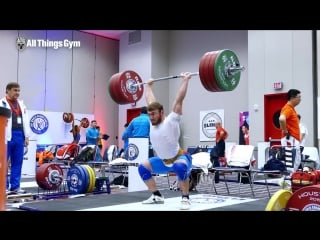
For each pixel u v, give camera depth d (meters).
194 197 4.82
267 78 9.31
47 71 12.46
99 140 10.78
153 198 4.20
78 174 5.10
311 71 8.59
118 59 14.28
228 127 10.97
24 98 11.92
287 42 9.00
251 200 4.56
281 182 4.90
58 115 12.34
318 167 6.48
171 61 12.62
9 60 11.68
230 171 5.15
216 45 11.40
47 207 3.88
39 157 9.78
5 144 2.58
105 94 13.88
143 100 12.41
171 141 3.84
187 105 12.03
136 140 5.59
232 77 4.48
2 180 2.55
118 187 6.12
